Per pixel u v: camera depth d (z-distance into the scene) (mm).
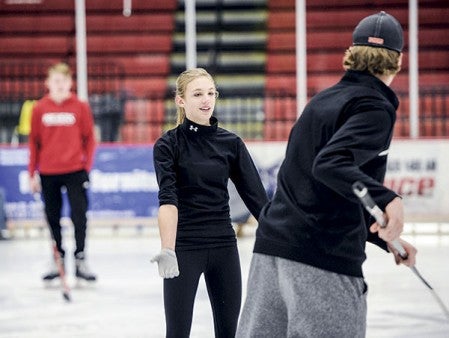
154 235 28906
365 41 7328
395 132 37094
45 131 18312
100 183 28812
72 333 13922
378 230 6676
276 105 38938
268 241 7293
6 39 43344
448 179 28656
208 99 9852
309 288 7074
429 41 42469
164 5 44938
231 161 9992
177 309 9688
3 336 13781
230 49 43000
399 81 41219
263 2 44531
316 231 7098
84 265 18734
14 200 28672
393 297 16844
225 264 9898
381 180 7168
